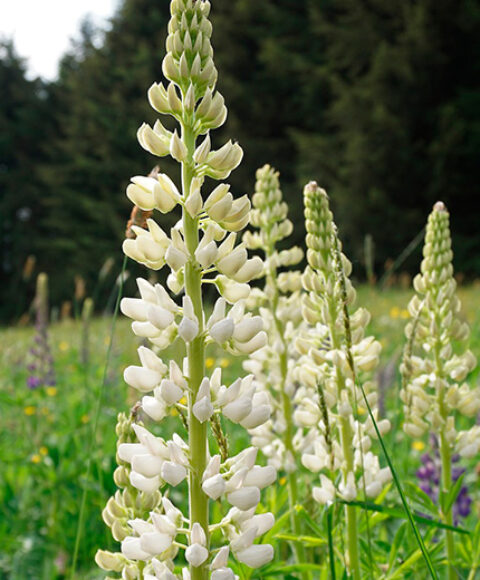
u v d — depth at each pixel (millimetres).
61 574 3709
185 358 1780
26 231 41938
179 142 1717
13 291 37594
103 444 4562
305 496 2762
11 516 4219
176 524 1746
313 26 31047
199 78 1746
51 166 40406
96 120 38094
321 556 3117
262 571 2461
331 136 29484
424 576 2646
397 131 26859
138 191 1775
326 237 2430
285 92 32375
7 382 6637
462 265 25094
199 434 1723
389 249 26641
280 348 2902
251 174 31250
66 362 8336
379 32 29219
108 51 39969
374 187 27234
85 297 34000
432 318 2629
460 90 27344
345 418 2412
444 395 2621
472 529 3166
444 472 2635
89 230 35844
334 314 2430
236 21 33500
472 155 26625
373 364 2414
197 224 1769
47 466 4535
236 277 1773
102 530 3887
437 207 2625
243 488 1680
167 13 38625
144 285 1792
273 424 2938
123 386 5602
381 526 3121
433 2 27609
